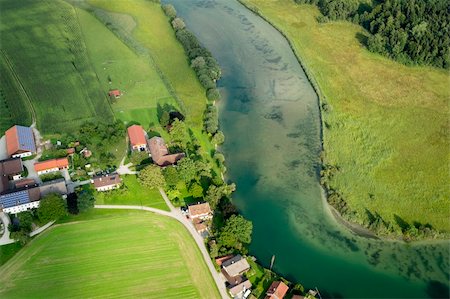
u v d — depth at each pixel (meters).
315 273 189.88
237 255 188.12
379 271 192.62
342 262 195.25
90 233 195.00
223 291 176.75
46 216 194.88
